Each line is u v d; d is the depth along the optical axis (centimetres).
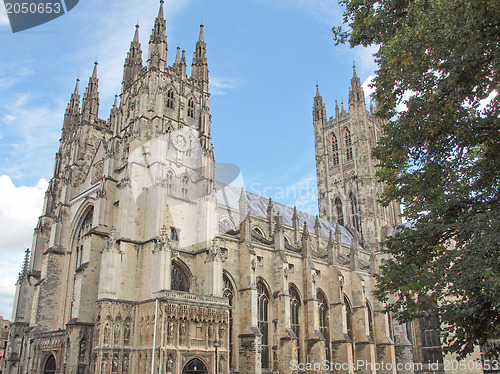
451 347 2994
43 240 10062
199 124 9162
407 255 3469
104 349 6469
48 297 8581
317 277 10306
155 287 6844
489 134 3109
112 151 8331
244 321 8069
